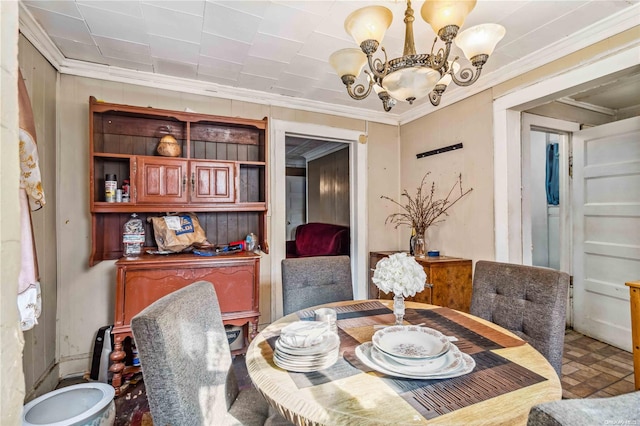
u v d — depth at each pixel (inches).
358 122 131.6
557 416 17.0
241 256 90.4
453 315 58.4
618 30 67.7
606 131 106.7
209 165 94.1
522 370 37.1
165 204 88.8
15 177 17.2
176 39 77.0
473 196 103.7
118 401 75.3
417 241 118.1
